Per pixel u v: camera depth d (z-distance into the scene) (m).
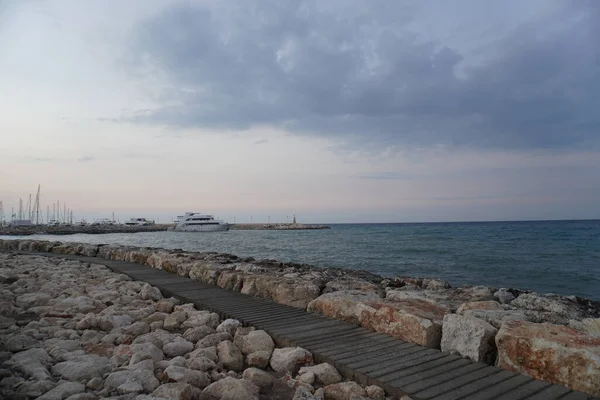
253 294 7.92
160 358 4.47
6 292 7.77
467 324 4.33
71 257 15.76
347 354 4.34
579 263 25.70
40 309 6.60
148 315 6.55
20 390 3.34
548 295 10.43
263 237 75.62
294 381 3.88
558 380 3.55
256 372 3.95
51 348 4.59
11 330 5.35
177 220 115.62
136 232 107.94
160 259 12.36
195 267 10.26
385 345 4.64
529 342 3.79
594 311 9.06
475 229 102.56
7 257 15.07
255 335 4.96
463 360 4.13
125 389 3.42
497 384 3.54
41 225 103.06
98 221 144.38
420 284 12.40
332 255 32.62
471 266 24.31
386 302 5.54
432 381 3.60
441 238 58.53
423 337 4.61
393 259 28.84
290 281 7.64
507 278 19.66
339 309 5.91
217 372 4.21
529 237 59.22
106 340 5.08
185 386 3.43
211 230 105.75
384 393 3.55
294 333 5.14
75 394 3.20
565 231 82.94
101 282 9.68
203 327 5.51
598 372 3.34
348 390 3.56
